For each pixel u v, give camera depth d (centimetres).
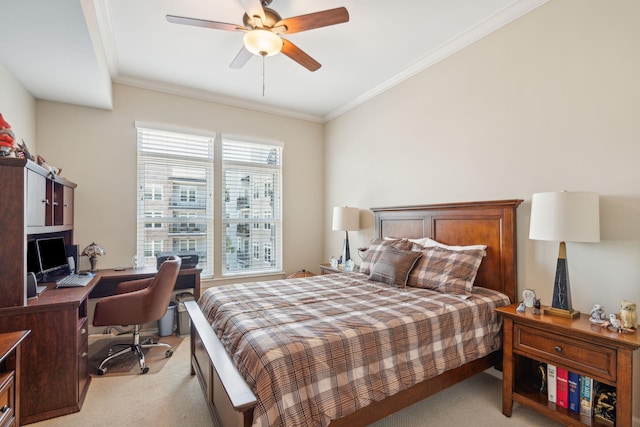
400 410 181
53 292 216
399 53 289
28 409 182
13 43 208
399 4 220
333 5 221
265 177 430
